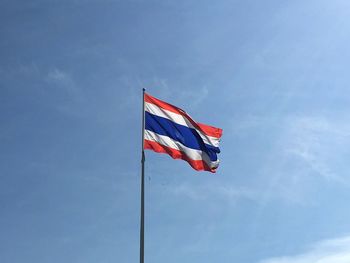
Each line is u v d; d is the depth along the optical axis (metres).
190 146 31.81
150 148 30.28
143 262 25.97
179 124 31.73
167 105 31.70
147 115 30.89
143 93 30.80
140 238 26.45
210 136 32.78
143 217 27.06
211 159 32.59
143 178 28.34
